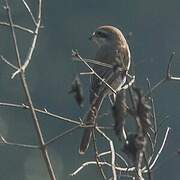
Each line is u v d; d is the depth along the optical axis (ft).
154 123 17.42
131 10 77.15
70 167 62.54
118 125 14.94
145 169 17.26
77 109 69.67
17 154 63.21
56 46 76.43
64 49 76.69
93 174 59.52
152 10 76.43
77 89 15.35
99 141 50.21
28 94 16.20
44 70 74.02
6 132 65.67
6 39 70.95
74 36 77.56
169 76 17.31
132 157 14.74
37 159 62.95
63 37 77.30
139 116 14.80
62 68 74.43
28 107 16.88
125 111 14.96
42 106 71.36
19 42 71.77
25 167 62.13
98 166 17.10
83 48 77.15
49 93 72.49
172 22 75.46
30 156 63.00
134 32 75.00
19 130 65.67
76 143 63.57
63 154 62.95
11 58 70.54
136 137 14.69
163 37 74.38
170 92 63.05
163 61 69.56
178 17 75.82
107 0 77.97
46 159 16.30
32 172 62.13
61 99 71.51
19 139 64.95
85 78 62.34
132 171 18.13
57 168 62.23
